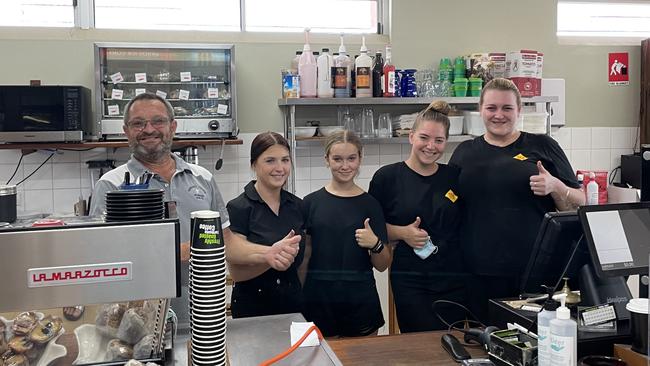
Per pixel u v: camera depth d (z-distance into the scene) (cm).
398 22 390
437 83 377
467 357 147
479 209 233
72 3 359
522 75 374
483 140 246
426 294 225
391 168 242
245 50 372
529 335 142
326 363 132
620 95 434
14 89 304
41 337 104
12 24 354
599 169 434
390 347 157
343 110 372
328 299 220
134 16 374
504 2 406
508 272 222
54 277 91
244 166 373
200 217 101
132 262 95
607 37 436
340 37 374
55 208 347
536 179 223
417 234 227
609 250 146
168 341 119
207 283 100
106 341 110
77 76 352
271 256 200
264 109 376
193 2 382
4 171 341
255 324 161
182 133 330
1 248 89
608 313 147
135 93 329
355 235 222
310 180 378
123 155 355
